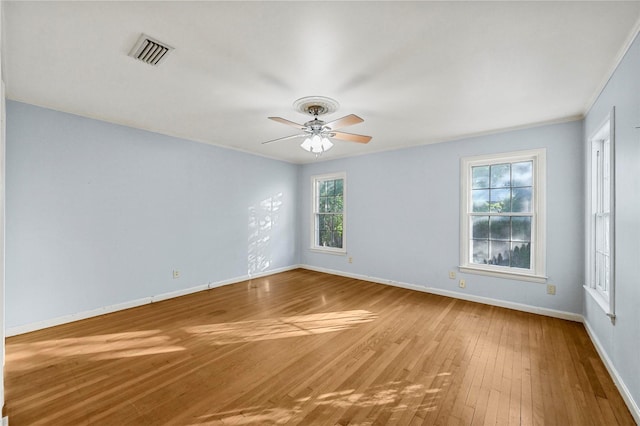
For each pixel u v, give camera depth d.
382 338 2.80
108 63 2.16
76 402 1.87
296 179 6.05
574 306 3.26
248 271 5.15
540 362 2.37
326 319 3.29
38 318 2.97
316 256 5.87
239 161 4.98
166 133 3.99
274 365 2.32
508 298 3.67
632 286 1.84
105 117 3.36
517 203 3.67
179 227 4.18
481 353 2.51
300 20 1.67
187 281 4.28
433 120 3.37
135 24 1.71
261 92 2.63
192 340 2.76
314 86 2.51
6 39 1.85
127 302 3.64
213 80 2.41
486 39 1.84
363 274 5.12
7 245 2.80
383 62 2.12
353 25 1.71
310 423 1.70
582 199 3.20
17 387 2.01
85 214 3.29
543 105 2.92
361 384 2.08
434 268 4.29
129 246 3.66
